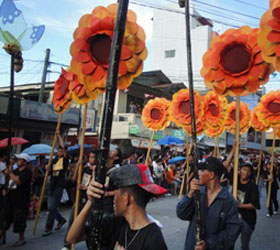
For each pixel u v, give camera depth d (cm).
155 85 2205
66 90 513
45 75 1542
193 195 304
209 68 398
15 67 432
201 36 3027
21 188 562
